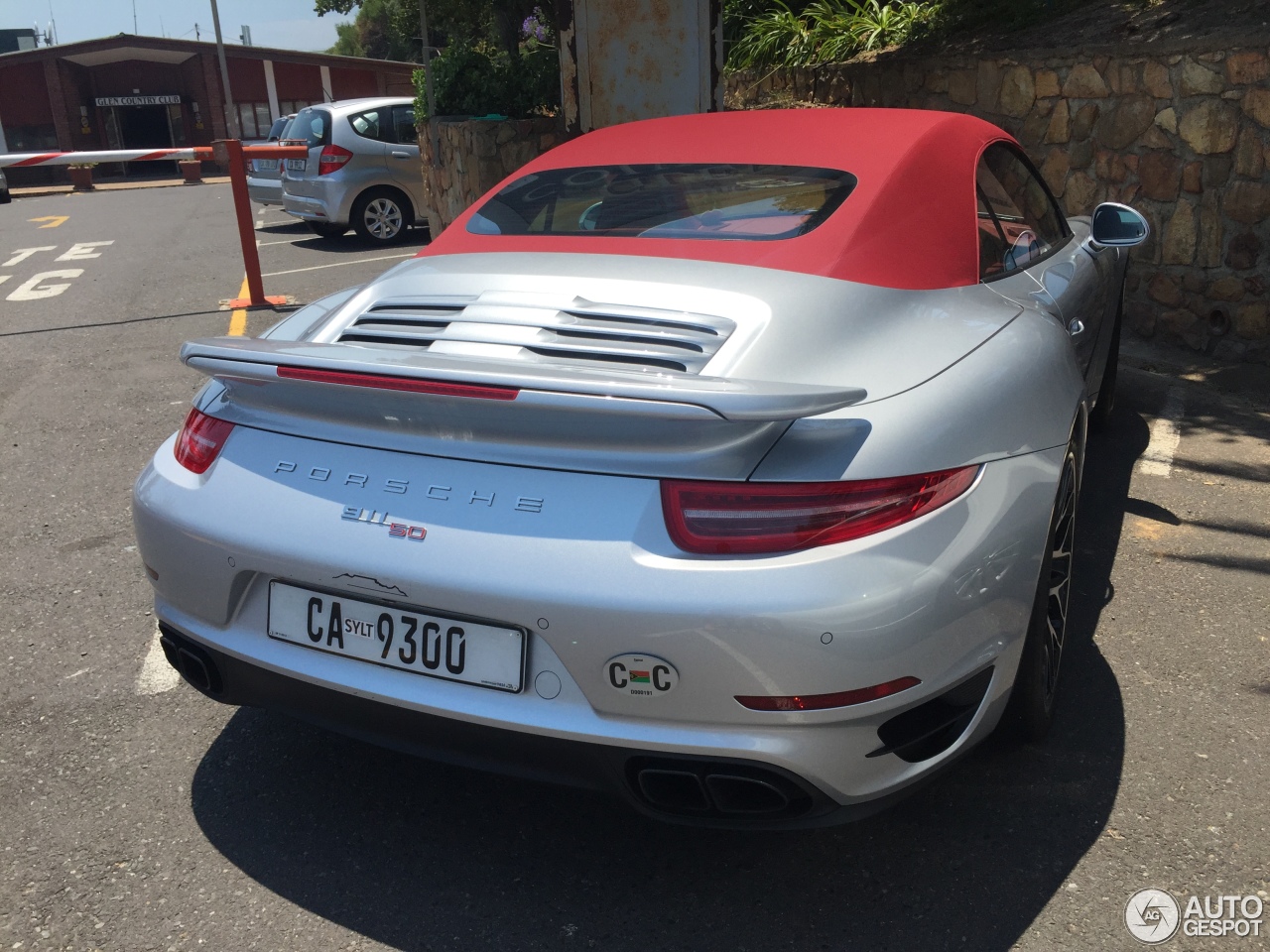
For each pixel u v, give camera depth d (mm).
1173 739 2475
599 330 2016
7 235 15383
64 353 6672
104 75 39562
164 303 8414
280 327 2436
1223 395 5070
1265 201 5262
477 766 1926
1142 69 5719
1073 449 2379
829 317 2064
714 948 1926
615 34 7398
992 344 2213
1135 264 5977
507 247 2535
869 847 2176
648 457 1766
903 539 1765
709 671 1708
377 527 1871
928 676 1813
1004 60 6602
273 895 2084
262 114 41438
